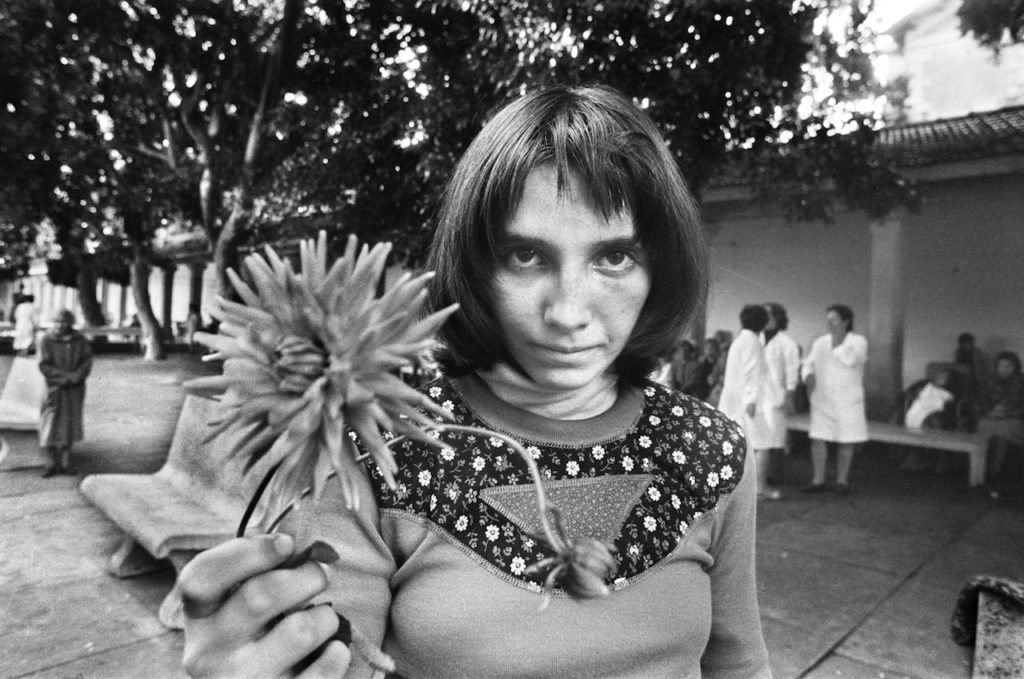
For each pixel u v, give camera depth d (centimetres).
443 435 95
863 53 528
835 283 1035
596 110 89
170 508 402
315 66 757
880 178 705
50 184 1133
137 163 1198
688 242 96
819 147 603
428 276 62
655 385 112
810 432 726
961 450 765
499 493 92
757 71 466
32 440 831
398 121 628
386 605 89
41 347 661
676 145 476
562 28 443
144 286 1988
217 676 61
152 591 391
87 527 499
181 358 2059
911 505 657
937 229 978
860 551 512
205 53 885
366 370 59
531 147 84
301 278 61
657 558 95
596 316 89
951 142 859
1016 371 806
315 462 60
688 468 102
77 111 960
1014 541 540
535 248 86
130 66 905
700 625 97
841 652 350
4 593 380
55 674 300
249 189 863
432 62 593
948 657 345
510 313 88
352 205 731
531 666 85
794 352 716
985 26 763
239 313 60
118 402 1174
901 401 934
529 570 66
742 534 109
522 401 101
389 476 57
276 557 63
